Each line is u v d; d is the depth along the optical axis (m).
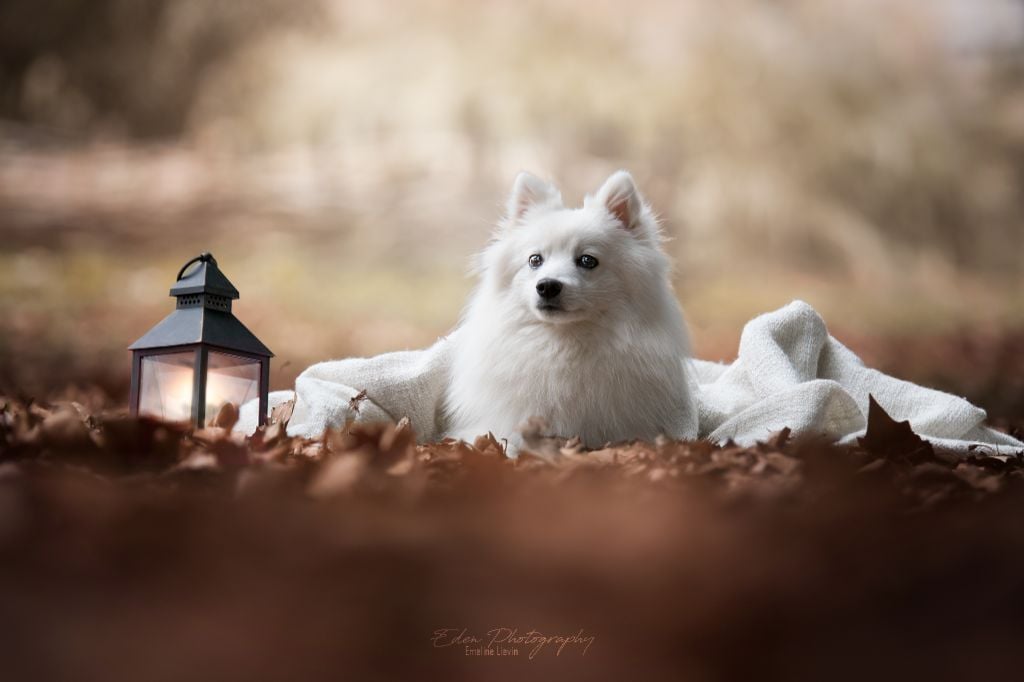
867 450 5.60
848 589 3.20
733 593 3.17
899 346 20.39
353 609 3.03
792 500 4.28
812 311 7.14
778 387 6.43
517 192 6.66
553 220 6.29
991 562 3.35
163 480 4.30
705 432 6.73
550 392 6.05
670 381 6.20
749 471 4.80
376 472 4.55
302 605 3.06
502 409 6.18
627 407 6.07
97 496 3.85
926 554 3.47
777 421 6.08
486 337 6.30
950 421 6.51
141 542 3.47
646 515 4.01
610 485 4.61
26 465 4.20
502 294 6.36
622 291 6.16
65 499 3.78
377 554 3.44
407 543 3.56
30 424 5.14
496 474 4.71
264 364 5.66
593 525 3.84
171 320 5.48
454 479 4.68
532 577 3.30
